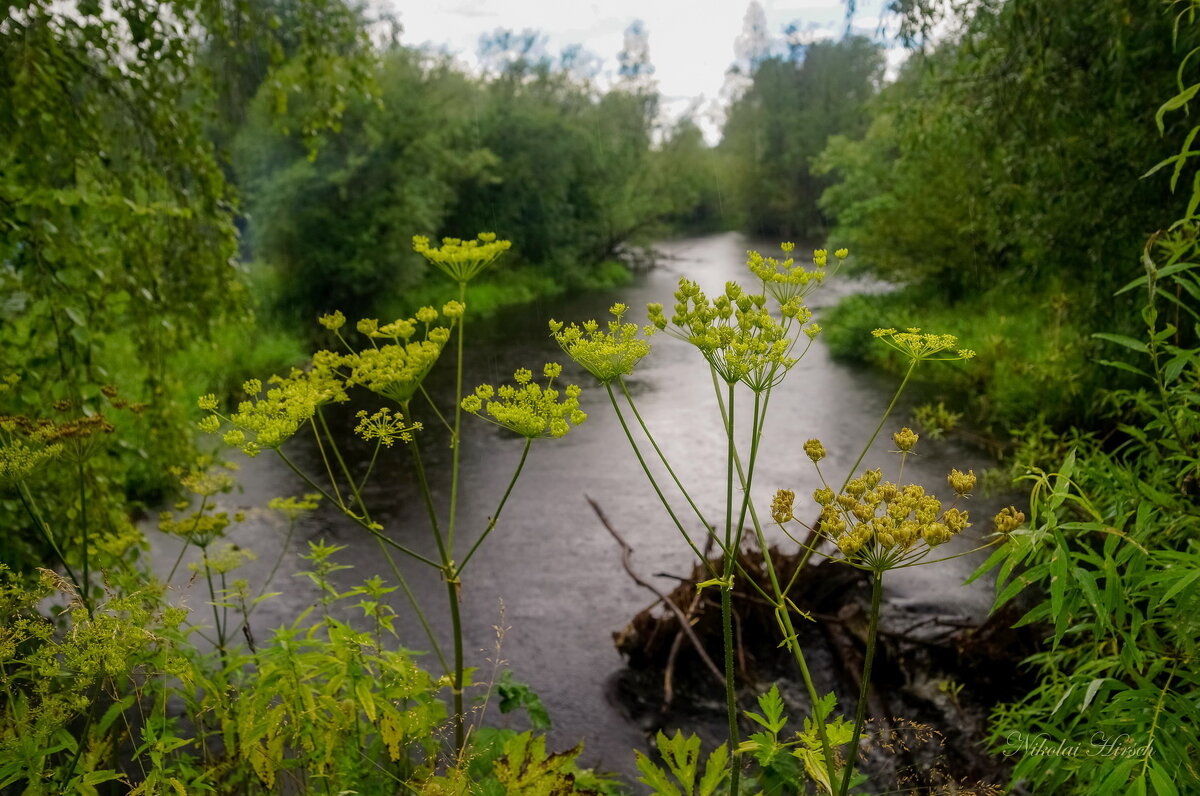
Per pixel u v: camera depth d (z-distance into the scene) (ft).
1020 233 25.73
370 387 7.12
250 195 71.00
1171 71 19.66
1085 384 27.37
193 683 7.87
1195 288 7.06
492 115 104.12
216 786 8.36
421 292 76.79
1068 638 12.21
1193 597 6.13
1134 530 6.45
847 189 67.31
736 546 5.53
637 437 35.60
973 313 49.70
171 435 16.30
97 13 13.42
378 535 7.18
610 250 118.11
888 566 5.03
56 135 13.35
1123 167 21.59
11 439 7.95
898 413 36.99
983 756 14.20
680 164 184.24
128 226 14.46
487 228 99.86
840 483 29.19
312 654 7.75
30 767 5.95
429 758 8.12
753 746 5.59
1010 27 22.49
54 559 13.23
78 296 13.16
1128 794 5.41
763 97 211.00
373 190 71.26
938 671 17.33
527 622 20.38
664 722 16.57
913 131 28.78
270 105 17.31
